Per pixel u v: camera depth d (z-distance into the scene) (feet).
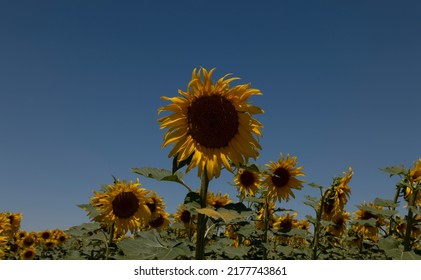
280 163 10.00
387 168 8.06
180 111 6.17
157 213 10.52
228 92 6.13
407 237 7.51
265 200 9.84
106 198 8.91
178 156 6.05
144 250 5.61
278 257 9.36
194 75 6.13
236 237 10.61
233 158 6.11
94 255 9.23
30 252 15.80
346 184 9.43
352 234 11.65
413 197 7.74
